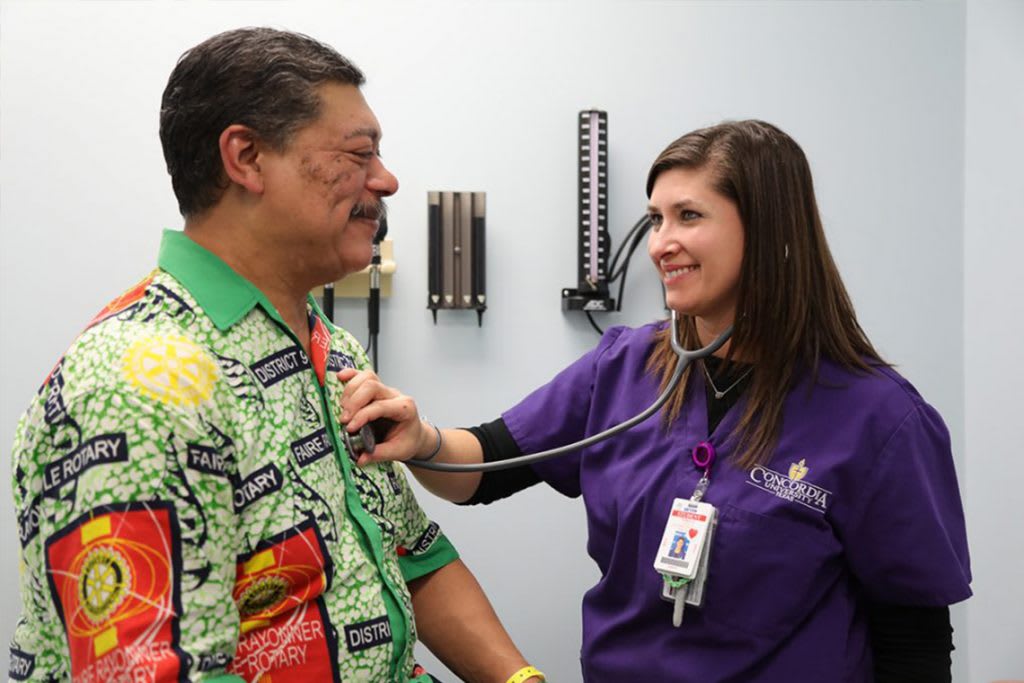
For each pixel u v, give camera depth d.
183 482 0.87
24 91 2.10
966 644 2.44
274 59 0.97
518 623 2.29
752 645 1.26
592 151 2.21
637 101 2.29
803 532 1.26
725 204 1.26
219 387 0.93
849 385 1.29
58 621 0.88
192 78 0.98
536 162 2.26
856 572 1.29
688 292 1.29
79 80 2.11
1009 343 2.29
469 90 2.23
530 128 2.25
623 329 1.57
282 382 1.03
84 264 2.13
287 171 0.99
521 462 1.35
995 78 2.32
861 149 2.37
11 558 2.10
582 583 2.30
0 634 2.09
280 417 1.00
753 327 1.28
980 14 2.35
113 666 0.83
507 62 2.24
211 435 0.91
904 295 2.40
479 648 1.30
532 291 2.27
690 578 1.25
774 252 1.26
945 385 2.42
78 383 0.88
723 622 1.27
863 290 2.39
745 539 1.26
